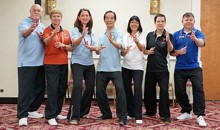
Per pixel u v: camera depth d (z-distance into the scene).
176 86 3.53
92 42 3.36
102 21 5.27
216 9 5.25
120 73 3.30
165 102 3.40
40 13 3.22
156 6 5.16
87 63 3.28
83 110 3.52
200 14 5.23
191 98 5.08
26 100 3.16
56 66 3.19
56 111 3.24
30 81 3.17
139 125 3.21
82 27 3.31
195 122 3.42
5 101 4.84
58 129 2.96
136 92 3.30
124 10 5.27
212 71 5.32
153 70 3.45
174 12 5.23
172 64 5.13
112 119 3.52
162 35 3.44
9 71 4.85
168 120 3.40
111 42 3.16
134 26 3.39
